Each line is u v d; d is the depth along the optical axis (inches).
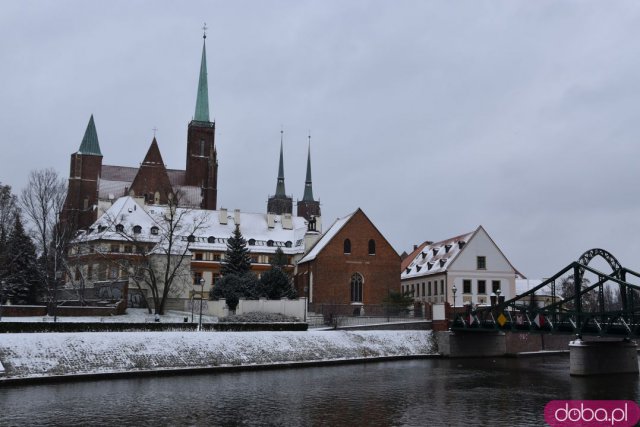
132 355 1813.5
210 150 5315.0
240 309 2726.4
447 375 1900.8
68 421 1138.0
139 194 4564.5
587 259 2069.4
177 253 3078.2
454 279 3312.0
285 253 3912.4
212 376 1788.9
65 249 2655.0
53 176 3102.9
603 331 1856.5
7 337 1658.5
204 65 5472.4
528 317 2172.7
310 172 7263.8
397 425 1155.9
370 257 3312.0
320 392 1518.2
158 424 1128.2
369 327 2635.3
